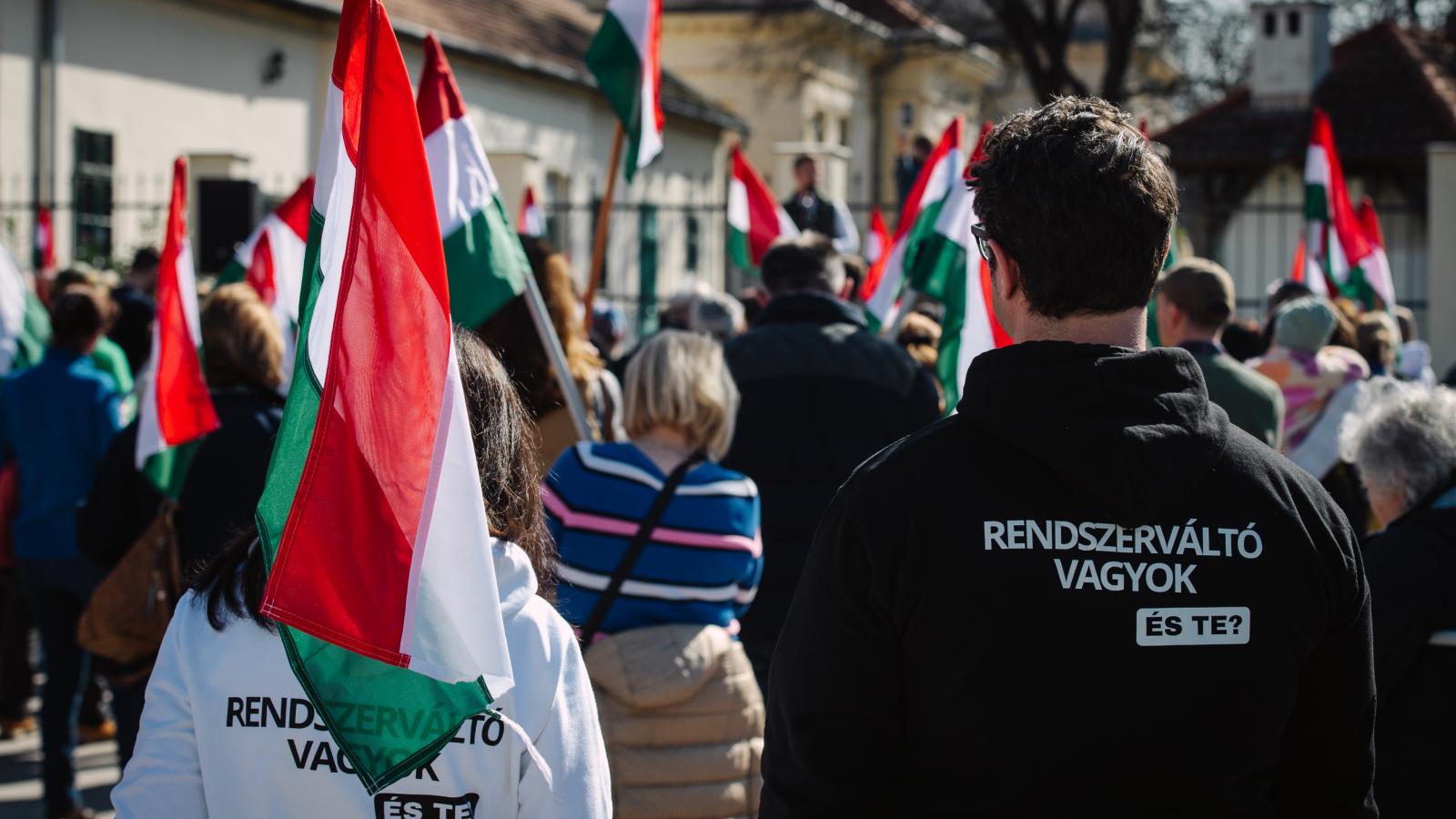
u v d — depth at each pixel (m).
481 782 1.83
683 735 3.25
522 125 20.64
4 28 13.12
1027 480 1.75
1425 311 15.73
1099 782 1.69
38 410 5.65
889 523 1.75
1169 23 26.45
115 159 14.40
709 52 30.20
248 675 1.83
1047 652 1.70
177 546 4.42
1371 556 3.02
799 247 4.38
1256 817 1.77
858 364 4.14
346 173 1.85
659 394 3.45
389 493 1.78
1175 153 19.30
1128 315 1.82
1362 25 26.67
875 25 31.89
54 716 5.49
